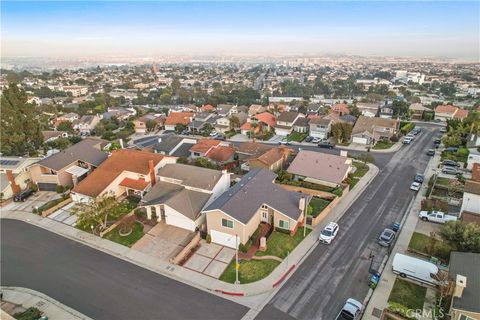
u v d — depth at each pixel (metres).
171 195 38.75
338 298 26.12
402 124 82.12
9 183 45.06
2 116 64.00
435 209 39.12
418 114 94.25
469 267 25.00
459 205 41.47
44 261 31.52
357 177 51.00
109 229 36.28
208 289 27.34
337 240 34.16
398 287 27.22
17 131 65.12
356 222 37.66
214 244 33.59
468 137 65.31
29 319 23.86
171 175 43.22
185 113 97.75
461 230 29.86
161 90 187.50
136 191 45.12
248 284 27.73
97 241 34.66
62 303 26.12
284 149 59.44
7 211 41.81
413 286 27.31
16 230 37.31
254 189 38.12
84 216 34.88
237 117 88.75
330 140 73.06
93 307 25.64
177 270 29.75
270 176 43.72
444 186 45.94
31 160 50.97
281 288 27.30
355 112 95.38
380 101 132.00
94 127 97.69
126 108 131.38
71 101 157.50
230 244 32.91
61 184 47.31
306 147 70.06
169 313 24.88
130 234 35.62
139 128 93.50
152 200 38.97
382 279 28.22
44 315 24.83
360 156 59.16
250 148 60.81
